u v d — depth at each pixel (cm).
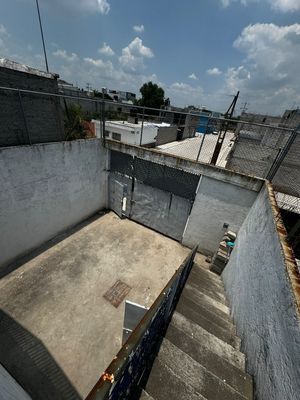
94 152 722
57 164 598
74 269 580
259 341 227
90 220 812
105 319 463
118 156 756
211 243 689
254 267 327
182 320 303
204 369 222
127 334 349
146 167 704
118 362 124
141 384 196
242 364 251
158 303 191
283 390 145
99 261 622
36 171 545
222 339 298
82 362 384
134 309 304
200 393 203
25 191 534
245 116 2798
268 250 284
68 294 507
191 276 503
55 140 622
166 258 675
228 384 218
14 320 437
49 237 664
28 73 497
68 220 719
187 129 1684
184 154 1043
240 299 351
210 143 1440
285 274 200
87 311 475
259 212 428
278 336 180
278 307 196
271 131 816
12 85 470
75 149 641
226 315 368
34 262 581
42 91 543
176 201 697
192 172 614
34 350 392
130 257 656
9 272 539
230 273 484
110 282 557
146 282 575
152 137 1323
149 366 214
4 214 502
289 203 693
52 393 340
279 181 765
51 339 412
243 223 571
